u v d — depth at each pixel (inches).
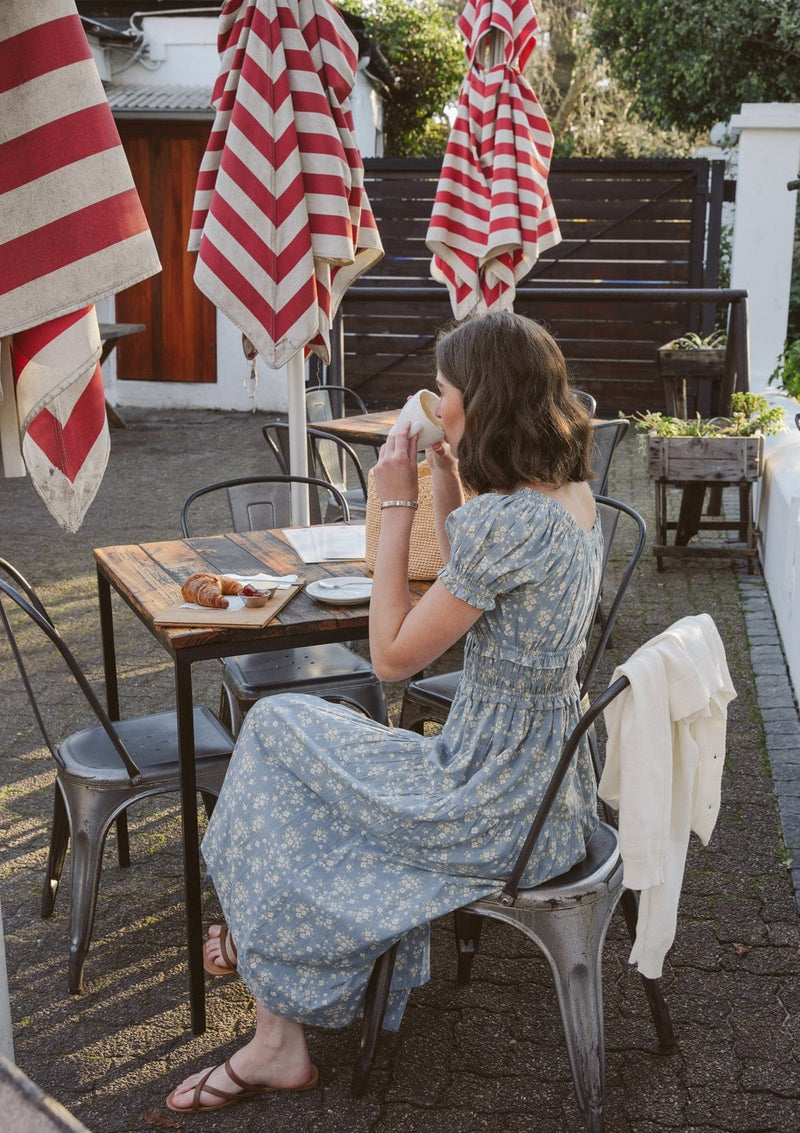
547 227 212.8
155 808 135.2
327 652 128.5
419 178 418.0
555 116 674.8
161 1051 92.2
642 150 660.7
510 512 76.0
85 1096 87.0
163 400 454.3
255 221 141.8
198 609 94.1
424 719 119.0
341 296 168.1
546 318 417.1
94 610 209.6
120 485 318.0
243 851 83.7
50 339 74.9
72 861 99.2
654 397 414.9
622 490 299.4
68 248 73.0
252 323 142.9
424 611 77.4
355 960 81.0
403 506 80.4
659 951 79.0
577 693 83.1
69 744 106.0
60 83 72.4
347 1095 86.4
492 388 76.5
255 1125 83.5
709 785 79.7
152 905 114.2
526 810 79.4
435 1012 97.0
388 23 589.0
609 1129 82.6
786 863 119.2
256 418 435.8
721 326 436.5
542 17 633.0
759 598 205.5
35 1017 96.6
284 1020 84.6
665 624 193.3
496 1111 84.8
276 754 84.8
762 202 341.4
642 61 495.8
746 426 221.5
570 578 77.2
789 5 446.3
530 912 79.1
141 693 170.4
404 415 82.7
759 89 468.4
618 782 78.7
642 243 405.7
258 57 141.1
